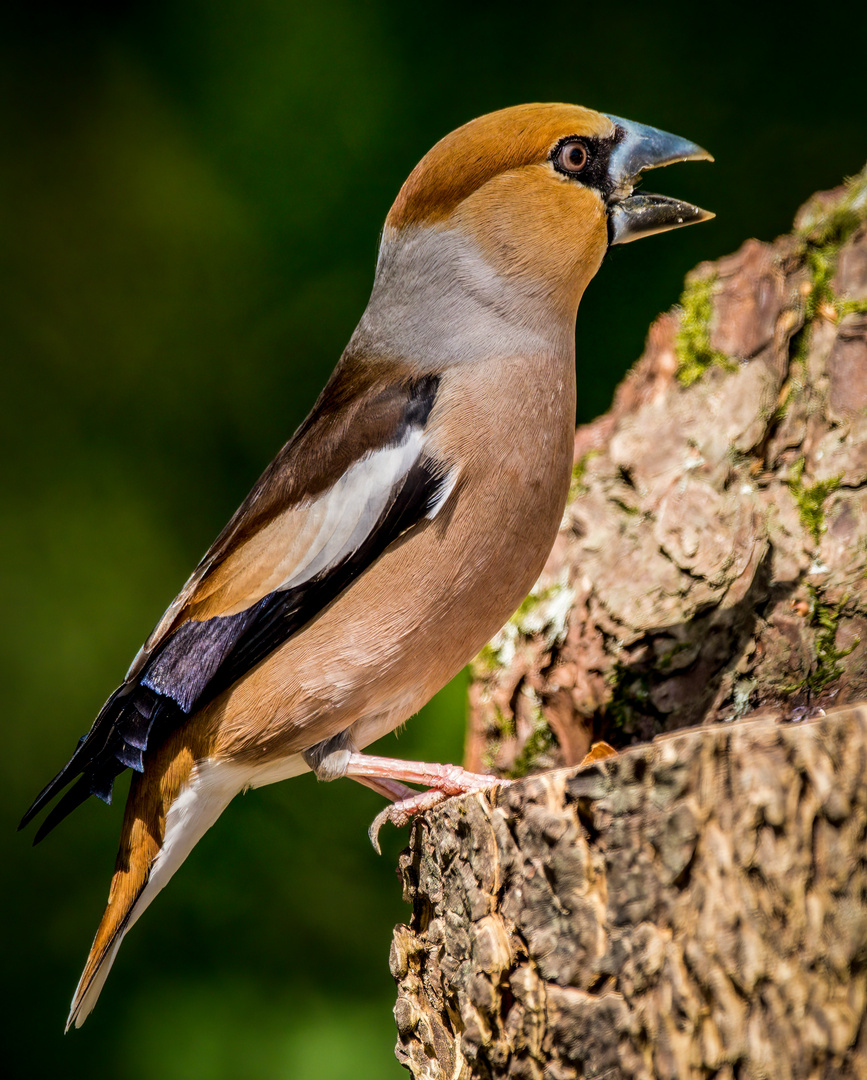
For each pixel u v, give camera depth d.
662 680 7.65
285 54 12.12
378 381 7.03
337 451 6.80
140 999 9.97
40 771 10.60
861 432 7.55
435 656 6.68
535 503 6.57
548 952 4.93
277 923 10.12
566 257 6.95
